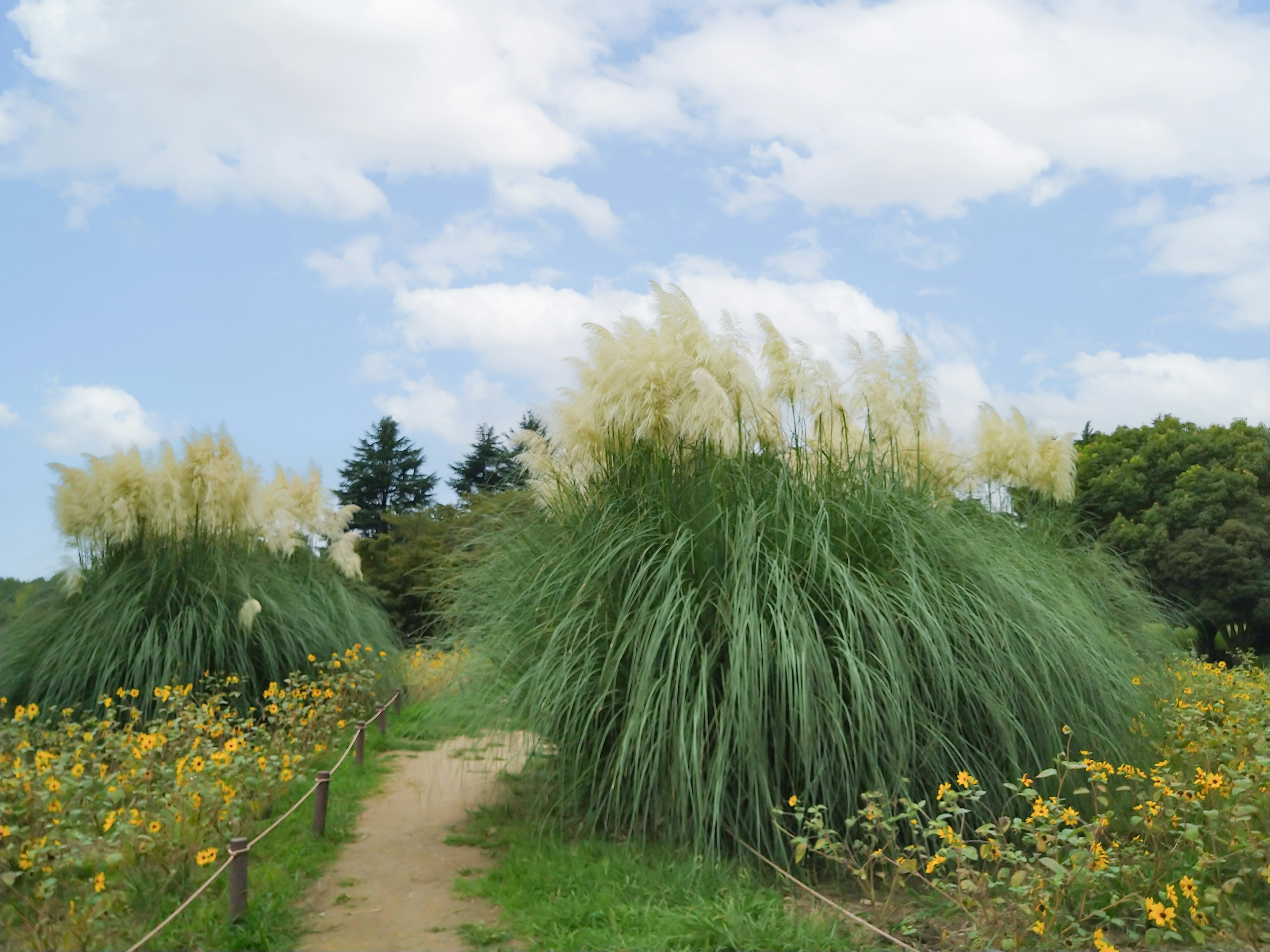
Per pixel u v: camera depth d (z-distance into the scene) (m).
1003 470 8.95
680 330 6.36
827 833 4.28
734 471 6.02
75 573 8.61
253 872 4.86
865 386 7.15
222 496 9.55
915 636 5.13
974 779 4.41
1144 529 22.53
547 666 5.44
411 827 5.96
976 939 3.76
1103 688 5.34
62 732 7.06
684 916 4.08
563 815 5.44
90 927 3.82
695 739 4.68
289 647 9.23
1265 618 20.39
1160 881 4.16
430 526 23.17
